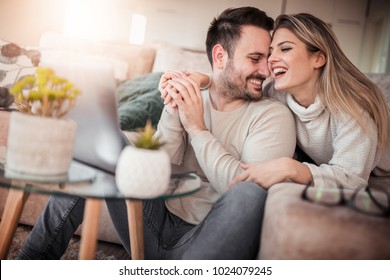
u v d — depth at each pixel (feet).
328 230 2.48
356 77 4.51
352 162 4.19
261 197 3.33
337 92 4.31
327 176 3.85
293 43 4.36
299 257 2.51
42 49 7.88
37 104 3.38
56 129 2.92
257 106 4.58
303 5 20.44
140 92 6.95
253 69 4.50
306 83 4.46
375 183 4.79
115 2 19.01
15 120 2.95
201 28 20.59
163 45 9.30
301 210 2.57
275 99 4.93
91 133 3.32
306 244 2.50
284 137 4.37
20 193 3.56
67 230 4.14
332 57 4.40
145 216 4.18
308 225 2.51
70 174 3.13
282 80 4.45
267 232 2.83
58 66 3.22
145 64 8.91
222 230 3.20
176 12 20.63
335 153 4.32
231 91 4.58
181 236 4.17
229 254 3.14
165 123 4.59
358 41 20.93
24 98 3.46
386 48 21.21
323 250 2.48
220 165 4.07
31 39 16.10
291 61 4.36
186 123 4.32
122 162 2.90
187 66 8.50
